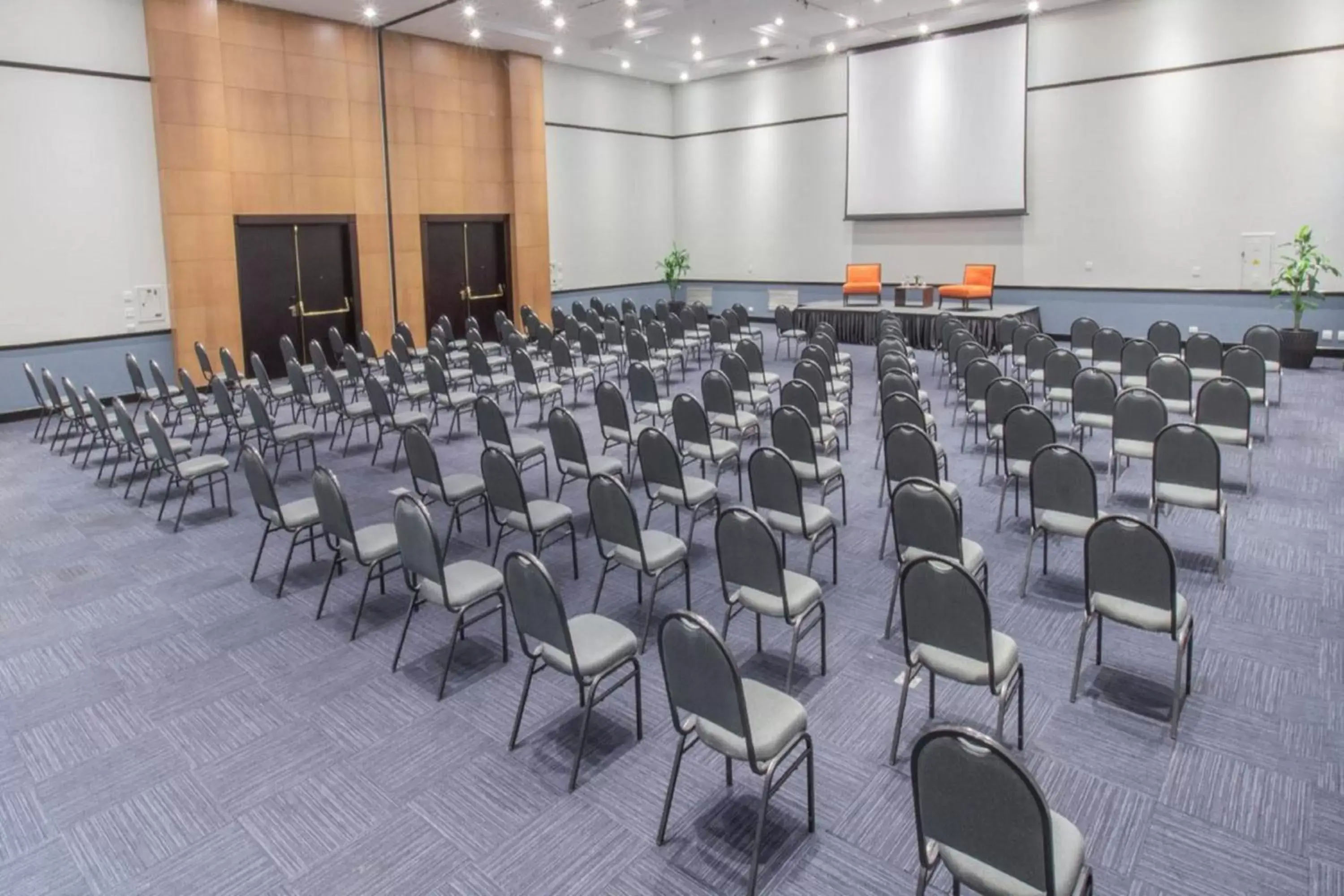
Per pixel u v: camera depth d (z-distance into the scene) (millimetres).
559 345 9289
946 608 3074
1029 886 2072
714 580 5098
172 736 3695
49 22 9719
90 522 6402
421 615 4762
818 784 3258
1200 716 3604
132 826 3145
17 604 5039
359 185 13031
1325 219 11227
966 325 12578
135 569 5504
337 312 13102
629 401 9992
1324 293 11336
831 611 4656
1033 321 13305
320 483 4254
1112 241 12891
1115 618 3498
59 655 4426
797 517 4570
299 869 2904
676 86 17922
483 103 14578
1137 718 3598
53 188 9961
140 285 10766
